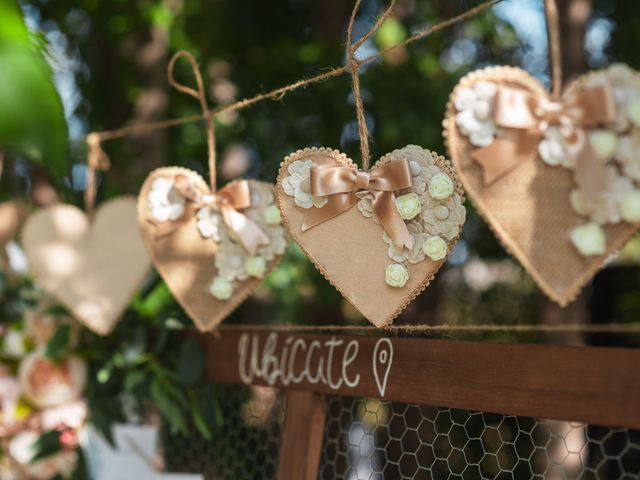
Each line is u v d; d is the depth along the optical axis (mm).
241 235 717
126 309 881
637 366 531
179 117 1855
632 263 1752
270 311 1738
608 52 1962
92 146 859
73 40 1938
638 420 527
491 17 1775
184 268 742
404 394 647
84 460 894
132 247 833
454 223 584
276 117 1770
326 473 1107
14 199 1105
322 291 1614
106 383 897
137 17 1657
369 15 1918
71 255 844
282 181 627
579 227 519
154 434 881
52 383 884
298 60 1822
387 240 601
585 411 551
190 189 739
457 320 1980
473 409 607
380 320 599
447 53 1838
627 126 506
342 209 611
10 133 783
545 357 574
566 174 523
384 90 1646
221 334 807
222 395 879
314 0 1923
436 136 1600
